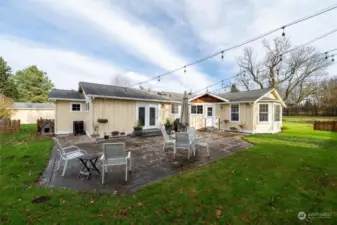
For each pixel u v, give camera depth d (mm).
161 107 12344
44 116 21188
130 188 3152
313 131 11703
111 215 2344
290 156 5180
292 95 25391
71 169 4203
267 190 3025
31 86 28922
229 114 12414
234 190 3033
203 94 13672
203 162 4703
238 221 2238
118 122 9883
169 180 3477
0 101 12516
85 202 2658
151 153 5723
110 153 3451
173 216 2330
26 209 2457
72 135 10398
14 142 7648
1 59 25469
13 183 3314
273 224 2182
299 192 2957
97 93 9109
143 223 2188
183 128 9289
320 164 4379
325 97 21234
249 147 6605
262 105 11352
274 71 20281
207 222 2219
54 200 2707
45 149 6223
